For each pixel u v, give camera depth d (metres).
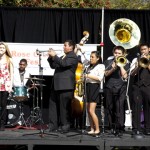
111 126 7.21
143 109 7.01
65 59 6.75
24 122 8.23
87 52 8.93
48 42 9.36
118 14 9.34
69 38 9.32
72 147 7.59
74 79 6.95
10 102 8.15
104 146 6.52
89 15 9.31
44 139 6.56
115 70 7.08
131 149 7.46
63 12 9.30
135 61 7.09
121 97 7.05
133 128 6.93
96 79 6.76
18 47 8.99
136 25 8.52
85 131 7.30
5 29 9.30
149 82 6.96
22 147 7.46
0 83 7.17
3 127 7.48
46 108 9.40
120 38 8.45
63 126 7.01
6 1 10.83
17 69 8.49
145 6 13.27
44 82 9.48
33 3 10.97
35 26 9.33
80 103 7.55
